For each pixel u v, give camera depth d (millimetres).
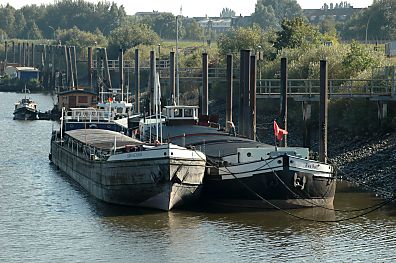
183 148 72188
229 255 60062
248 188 73625
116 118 113250
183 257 59406
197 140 85938
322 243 63406
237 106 149750
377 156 96688
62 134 107688
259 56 142250
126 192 74000
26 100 177750
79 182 87750
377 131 106375
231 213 72875
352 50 134625
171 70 132000
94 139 91562
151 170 71625
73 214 72375
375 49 153750
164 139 87375
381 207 76062
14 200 79000
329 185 75438
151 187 72125
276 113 133000
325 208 75500
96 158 80500
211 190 75750
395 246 62562
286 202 73938
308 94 105750
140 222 69188
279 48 174000
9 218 70938
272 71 147250
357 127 109000
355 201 78750
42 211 73812
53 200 79000
